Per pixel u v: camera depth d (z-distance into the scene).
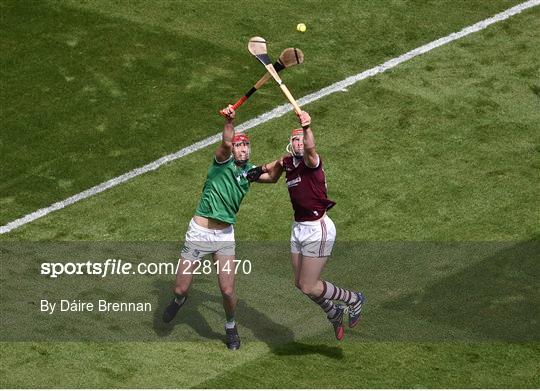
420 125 61.09
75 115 62.34
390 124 61.25
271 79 64.81
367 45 67.69
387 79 64.69
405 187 56.59
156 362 44.81
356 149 59.44
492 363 44.84
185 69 65.62
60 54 66.75
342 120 61.59
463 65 65.81
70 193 56.84
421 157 58.75
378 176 57.44
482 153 59.00
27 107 62.91
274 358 45.22
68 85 64.50
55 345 45.69
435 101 62.88
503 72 65.12
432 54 66.75
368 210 55.03
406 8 70.81
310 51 67.12
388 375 44.16
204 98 63.47
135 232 53.91
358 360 45.12
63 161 59.06
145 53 66.81
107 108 62.81
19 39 67.88
